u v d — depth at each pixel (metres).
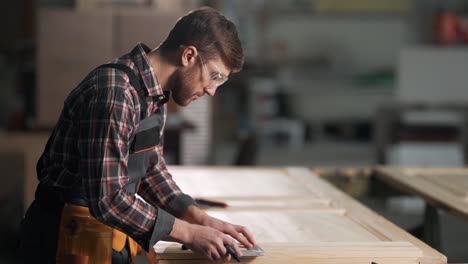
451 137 6.95
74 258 2.13
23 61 5.56
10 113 5.46
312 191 2.92
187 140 5.99
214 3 6.93
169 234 1.95
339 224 2.43
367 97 10.66
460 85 7.72
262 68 10.27
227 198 2.75
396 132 6.92
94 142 1.88
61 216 2.14
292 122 10.24
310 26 10.52
